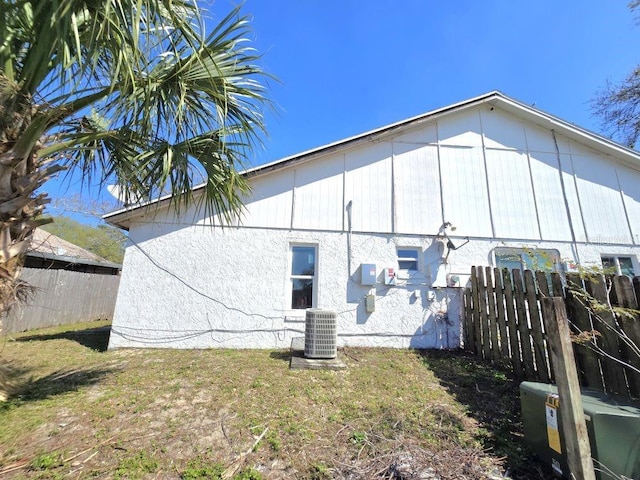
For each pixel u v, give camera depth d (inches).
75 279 461.7
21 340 287.7
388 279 268.4
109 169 168.2
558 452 92.6
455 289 273.4
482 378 181.2
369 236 279.3
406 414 135.2
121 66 104.6
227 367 195.0
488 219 292.7
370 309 262.5
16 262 119.7
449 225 285.9
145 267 255.8
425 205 289.9
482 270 232.8
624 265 300.5
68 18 85.3
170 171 157.0
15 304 126.6
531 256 175.0
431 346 261.6
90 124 153.0
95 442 110.4
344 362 212.4
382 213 284.4
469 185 298.4
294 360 200.1
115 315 247.6
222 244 264.8
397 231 282.2
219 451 106.4
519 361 183.8
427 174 296.5
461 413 137.2
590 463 81.7
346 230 278.1
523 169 307.9
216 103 136.4
